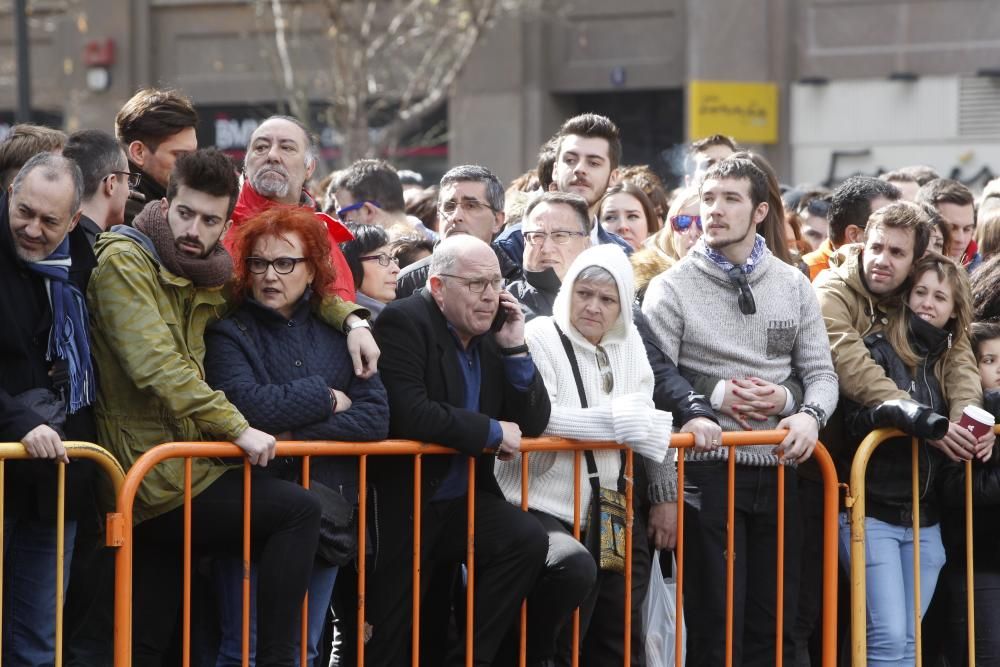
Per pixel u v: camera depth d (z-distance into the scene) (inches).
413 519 392.2
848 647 470.9
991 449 448.8
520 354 398.3
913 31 1544.0
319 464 384.5
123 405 365.7
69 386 351.9
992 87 1510.8
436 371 391.5
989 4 1508.4
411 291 486.0
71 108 1817.2
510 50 1644.9
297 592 362.6
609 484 416.2
